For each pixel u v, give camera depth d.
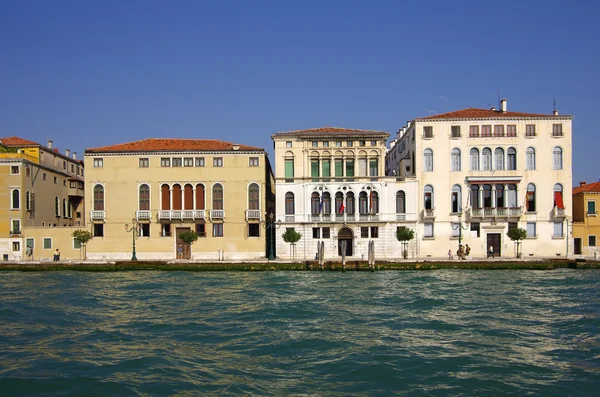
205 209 61.25
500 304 32.66
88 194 61.56
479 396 17.38
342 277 47.94
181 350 22.56
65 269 54.47
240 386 18.22
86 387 18.05
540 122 60.94
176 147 62.38
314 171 62.09
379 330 25.89
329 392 17.75
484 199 61.16
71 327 26.86
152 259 60.72
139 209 61.41
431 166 61.31
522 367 20.14
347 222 60.72
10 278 48.03
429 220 60.81
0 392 17.66
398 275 49.22
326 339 24.17
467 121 61.19
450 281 44.22
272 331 25.81
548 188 60.72
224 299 35.19
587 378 19.00
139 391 17.72
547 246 60.56
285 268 53.56
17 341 24.08
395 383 18.55
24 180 61.44
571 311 30.34
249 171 61.41
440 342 23.61
